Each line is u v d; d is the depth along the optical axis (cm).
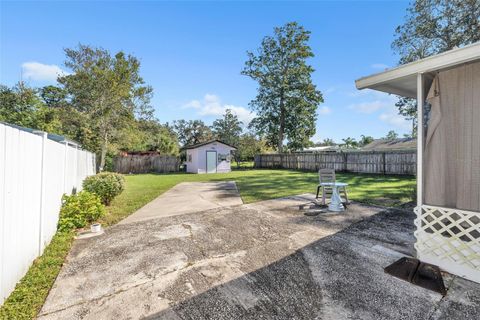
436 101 290
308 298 227
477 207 262
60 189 458
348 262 295
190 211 568
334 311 208
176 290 243
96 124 1633
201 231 421
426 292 233
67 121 1609
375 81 325
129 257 320
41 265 289
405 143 1881
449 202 284
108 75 1590
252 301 223
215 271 280
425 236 290
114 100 1630
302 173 1552
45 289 243
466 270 257
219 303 221
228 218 500
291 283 252
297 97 2106
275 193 786
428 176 298
